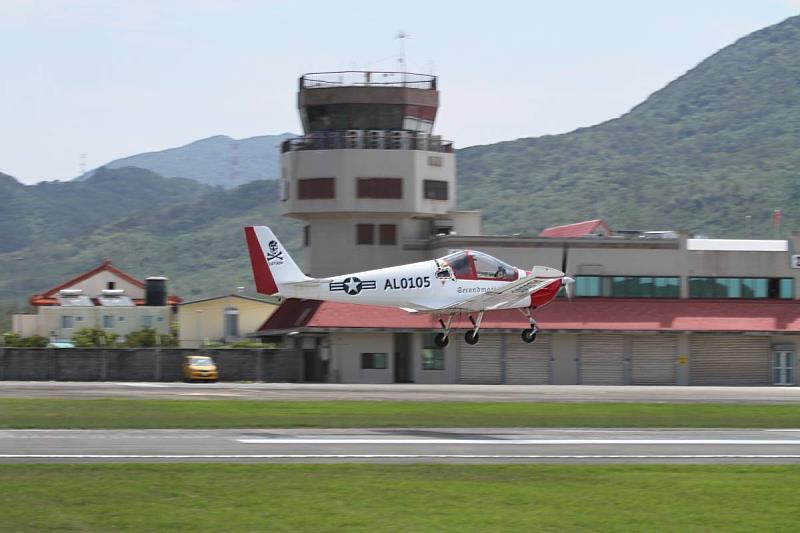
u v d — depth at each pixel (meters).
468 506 63.78
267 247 126.56
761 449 91.88
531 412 121.69
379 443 89.81
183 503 63.03
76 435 92.75
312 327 199.25
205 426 101.06
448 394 152.50
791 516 63.59
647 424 111.62
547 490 68.88
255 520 59.62
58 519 59.12
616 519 61.78
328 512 61.56
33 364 194.50
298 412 116.06
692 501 66.75
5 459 77.56
